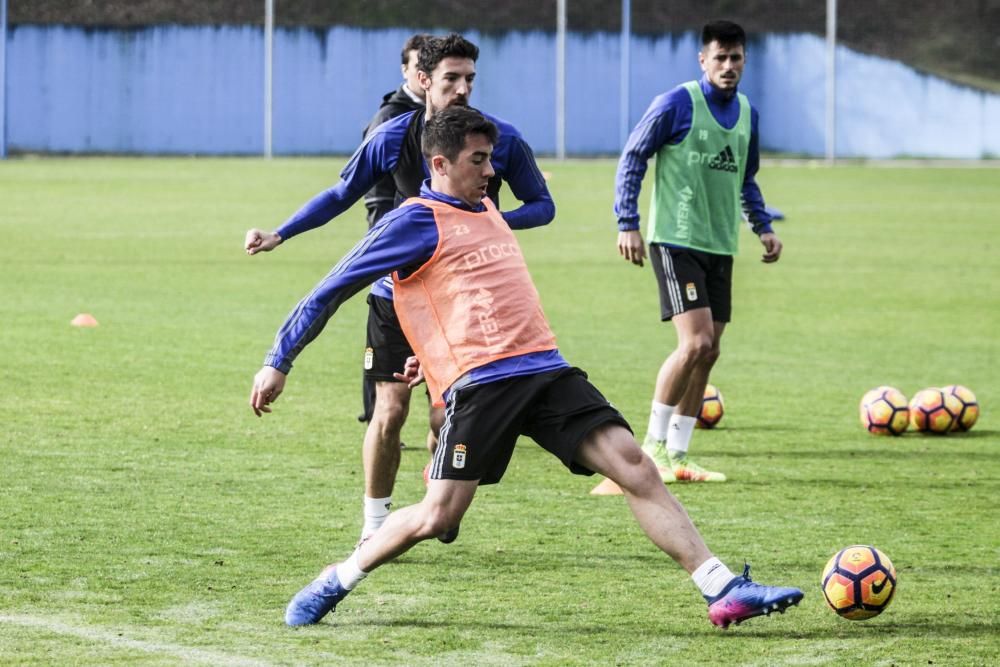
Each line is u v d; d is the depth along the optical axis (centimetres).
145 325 3906
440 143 1451
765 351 3731
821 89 14075
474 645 1465
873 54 14088
